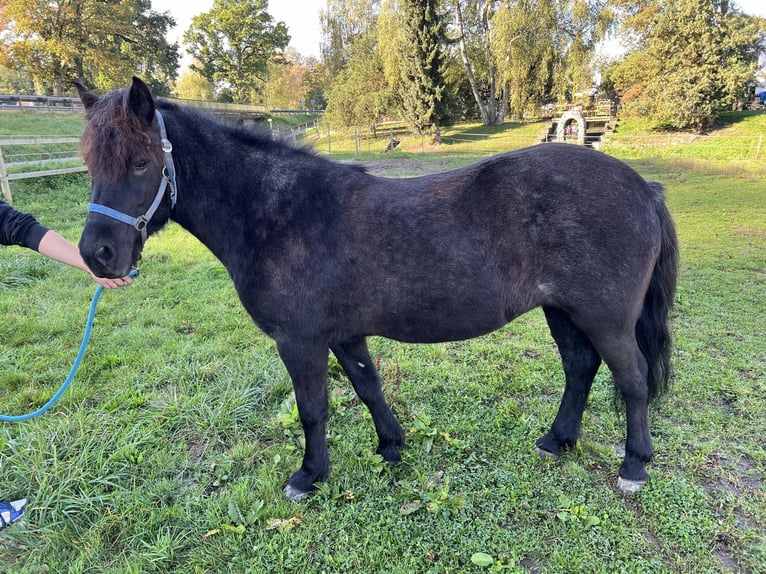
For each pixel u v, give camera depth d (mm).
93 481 2467
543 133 24109
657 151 18297
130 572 2002
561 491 2432
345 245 2146
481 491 2459
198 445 2879
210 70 49438
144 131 1999
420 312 2191
